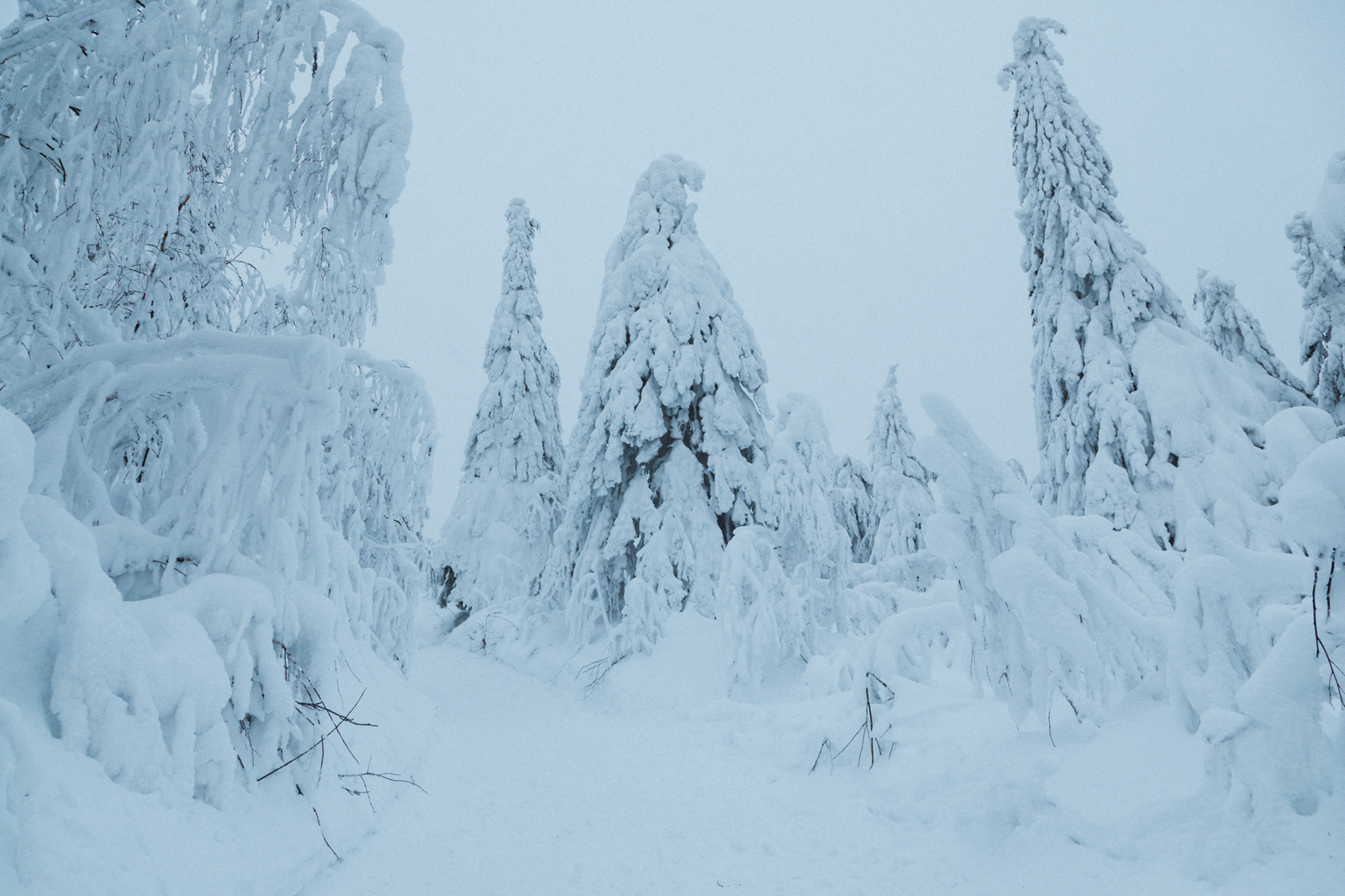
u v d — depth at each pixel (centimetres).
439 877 427
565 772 698
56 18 496
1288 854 290
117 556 432
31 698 310
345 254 724
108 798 298
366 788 504
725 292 1538
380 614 853
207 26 690
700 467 1383
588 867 447
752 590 1077
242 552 484
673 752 757
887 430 2497
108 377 457
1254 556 396
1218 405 1179
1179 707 376
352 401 766
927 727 565
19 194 546
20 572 270
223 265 641
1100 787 378
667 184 1639
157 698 344
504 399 2353
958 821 420
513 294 2483
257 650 427
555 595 1587
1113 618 447
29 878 243
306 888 384
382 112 732
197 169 633
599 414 1458
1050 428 1416
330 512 721
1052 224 1420
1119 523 1180
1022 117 1488
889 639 621
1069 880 347
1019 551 444
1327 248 1346
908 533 2247
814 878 413
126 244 570
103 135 575
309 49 720
